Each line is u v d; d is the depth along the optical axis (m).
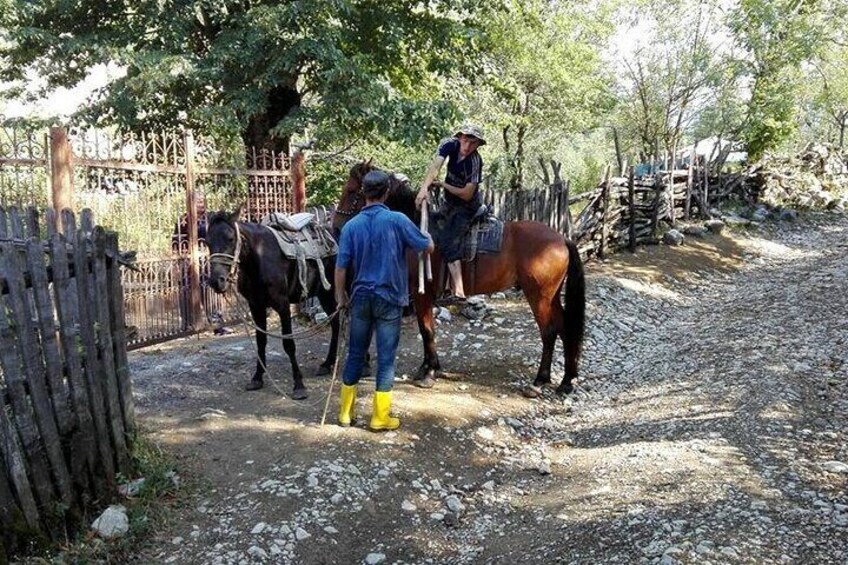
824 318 8.71
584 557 3.92
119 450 4.76
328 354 7.29
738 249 15.82
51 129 7.06
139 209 8.16
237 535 4.34
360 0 14.17
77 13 13.59
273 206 10.20
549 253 6.83
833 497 4.25
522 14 18.14
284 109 14.40
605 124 27.55
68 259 4.34
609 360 8.34
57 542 4.09
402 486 5.05
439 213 6.75
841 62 29.89
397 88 17.03
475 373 7.50
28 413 4.01
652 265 13.59
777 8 22.73
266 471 5.06
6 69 14.34
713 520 4.02
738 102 23.88
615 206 14.28
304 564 4.18
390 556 4.30
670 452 5.12
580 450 5.74
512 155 21.80
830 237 17.33
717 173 18.69
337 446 5.43
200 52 14.16
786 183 20.91
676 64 25.09
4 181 7.05
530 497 4.97
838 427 5.39
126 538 4.23
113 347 4.83
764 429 5.34
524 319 9.55
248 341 8.76
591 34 22.34
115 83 12.91
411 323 9.16
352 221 5.58
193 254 8.90
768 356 7.19
